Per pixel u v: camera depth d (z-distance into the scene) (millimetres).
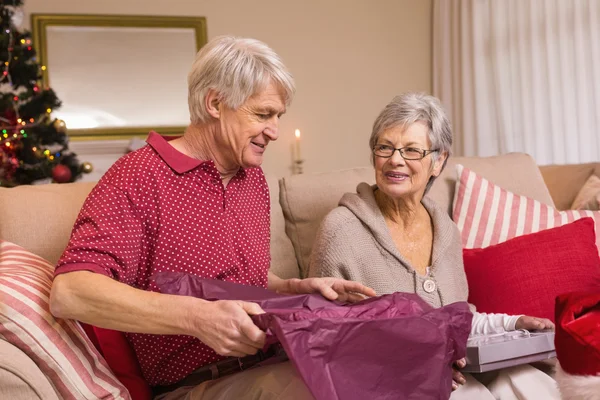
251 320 1255
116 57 5715
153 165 1522
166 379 1570
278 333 1204
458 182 2443
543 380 1631
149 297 1308
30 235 1825
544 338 1607
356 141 6254
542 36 5082
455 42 5945
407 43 6363
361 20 6254
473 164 2574
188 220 1545
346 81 6223
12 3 4586
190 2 5852
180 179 1547
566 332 1471
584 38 4688
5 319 1290
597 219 2369
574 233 2215
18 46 4574
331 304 1462
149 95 5789
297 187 2277
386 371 1253
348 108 6230
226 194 1633
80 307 1325
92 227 1414
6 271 1439
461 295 2010
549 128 5078
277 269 2189
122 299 1304
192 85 1575
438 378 1268
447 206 2453
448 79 6082
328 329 1221
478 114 5664
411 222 1993
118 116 5723
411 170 1909
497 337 1675
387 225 1981
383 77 6312
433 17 6344
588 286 2133
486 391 1626
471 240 2334
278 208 2244
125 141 5695
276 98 1585
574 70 4773
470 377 1677
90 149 5629
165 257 1521
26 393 1274
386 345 1245
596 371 1413
